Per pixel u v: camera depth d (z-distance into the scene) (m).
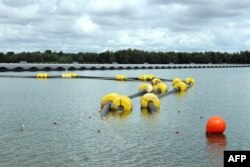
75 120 28.86
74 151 20.47
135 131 25.11
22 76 79.69
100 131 25.09
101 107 34.00
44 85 60.06
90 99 42.06
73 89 54.12
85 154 19.95
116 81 71.31
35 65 104.00
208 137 23.56
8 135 23.92
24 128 25.97
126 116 30.42
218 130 24.27
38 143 22.05
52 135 23.98
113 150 20.67
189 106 36.88
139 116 30.47
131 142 22.30
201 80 80.75
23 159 19.08
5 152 20.23
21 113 32.03
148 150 20.66
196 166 18.09
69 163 18.52
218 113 32.81
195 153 20.14
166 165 18.23
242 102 40.38
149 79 73.31
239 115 31.91
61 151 20.47
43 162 18.66
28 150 20.61
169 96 45.75
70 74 79.81
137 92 49.25
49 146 21.42
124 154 19.95
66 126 26.64
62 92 49.62
